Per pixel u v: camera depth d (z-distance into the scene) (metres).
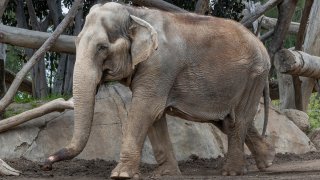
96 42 11.02
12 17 22.86
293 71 18.52
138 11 11.77
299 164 15.86
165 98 11.79
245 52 13.03
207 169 14.41
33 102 17.00
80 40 11.14
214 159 16.11
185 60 12.14
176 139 15.85
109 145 15.02
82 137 10.80
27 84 24.20
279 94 22.22
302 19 19.83
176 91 12.22
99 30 11.11
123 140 11.38
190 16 12.62
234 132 13.27
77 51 11.11
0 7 15.65
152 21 11.80
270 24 24.28
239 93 13.13
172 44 11.84
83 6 20.59
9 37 15.98
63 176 12.30
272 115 18.92
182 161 15.58
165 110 12.20
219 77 12.66
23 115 14.33
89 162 14.45
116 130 15.21
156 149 12.44
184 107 12.44
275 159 17.06
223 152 16.88
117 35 11.26
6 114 15.65
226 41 12.79
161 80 11.63
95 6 11.51
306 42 22.02
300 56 18.53
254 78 13.27
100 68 11.13
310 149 19.19
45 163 10.53
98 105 15.52
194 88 12.38
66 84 21.19
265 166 13.93
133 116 11.44
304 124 20.30
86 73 10.89
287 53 18.34
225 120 13.22
